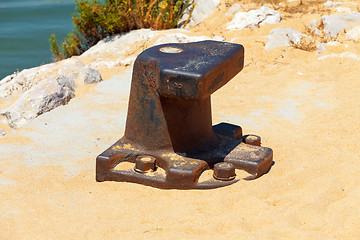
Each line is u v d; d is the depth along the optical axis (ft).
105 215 13.62
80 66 30.53
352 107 21.48
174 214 13.50
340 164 16.12
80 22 37.01
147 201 14.34
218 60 14.92
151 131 15.74
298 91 24.21
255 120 20.74
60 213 13.73
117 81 26.35
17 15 65.82
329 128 19.36
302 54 28.78
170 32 34.60
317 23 32.09
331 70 26.53
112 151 15.89
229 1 37.73
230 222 12.93
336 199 14.03
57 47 37.81
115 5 36.42
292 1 36.88
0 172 16.33
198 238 12.37
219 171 14.83
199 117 15.81
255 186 14.67
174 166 15.01
